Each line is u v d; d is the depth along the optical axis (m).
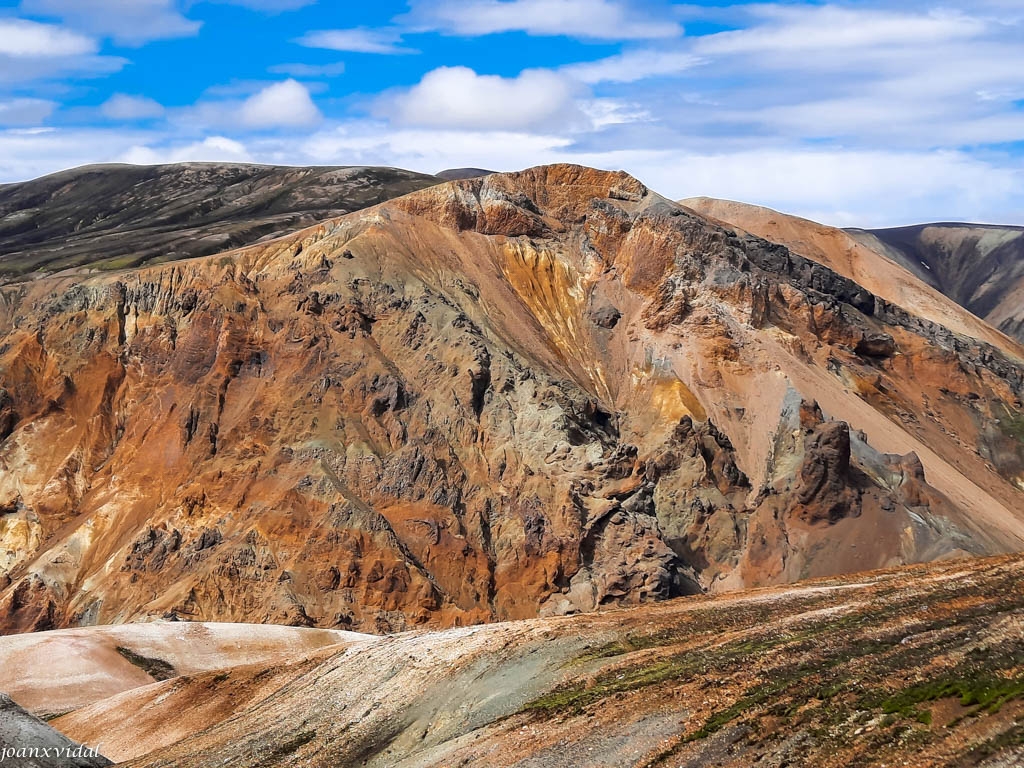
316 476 156.00
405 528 153.25
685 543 156.12
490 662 75.31
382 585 144.62
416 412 166.88
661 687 62.22
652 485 160.38
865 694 53.41
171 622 115.62
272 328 177.75
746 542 155.88
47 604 150.88
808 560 149.62
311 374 170.75
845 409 178.25
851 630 63.03
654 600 142.50
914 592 68.56
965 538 148.62
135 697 91.81
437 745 66.44
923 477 159.88
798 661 60.19
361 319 178.12
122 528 161.00
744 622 71.56
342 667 84.12
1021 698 47.62
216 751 77.62
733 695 58.47
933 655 55.25
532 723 63.59
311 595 143.62
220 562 146.75
